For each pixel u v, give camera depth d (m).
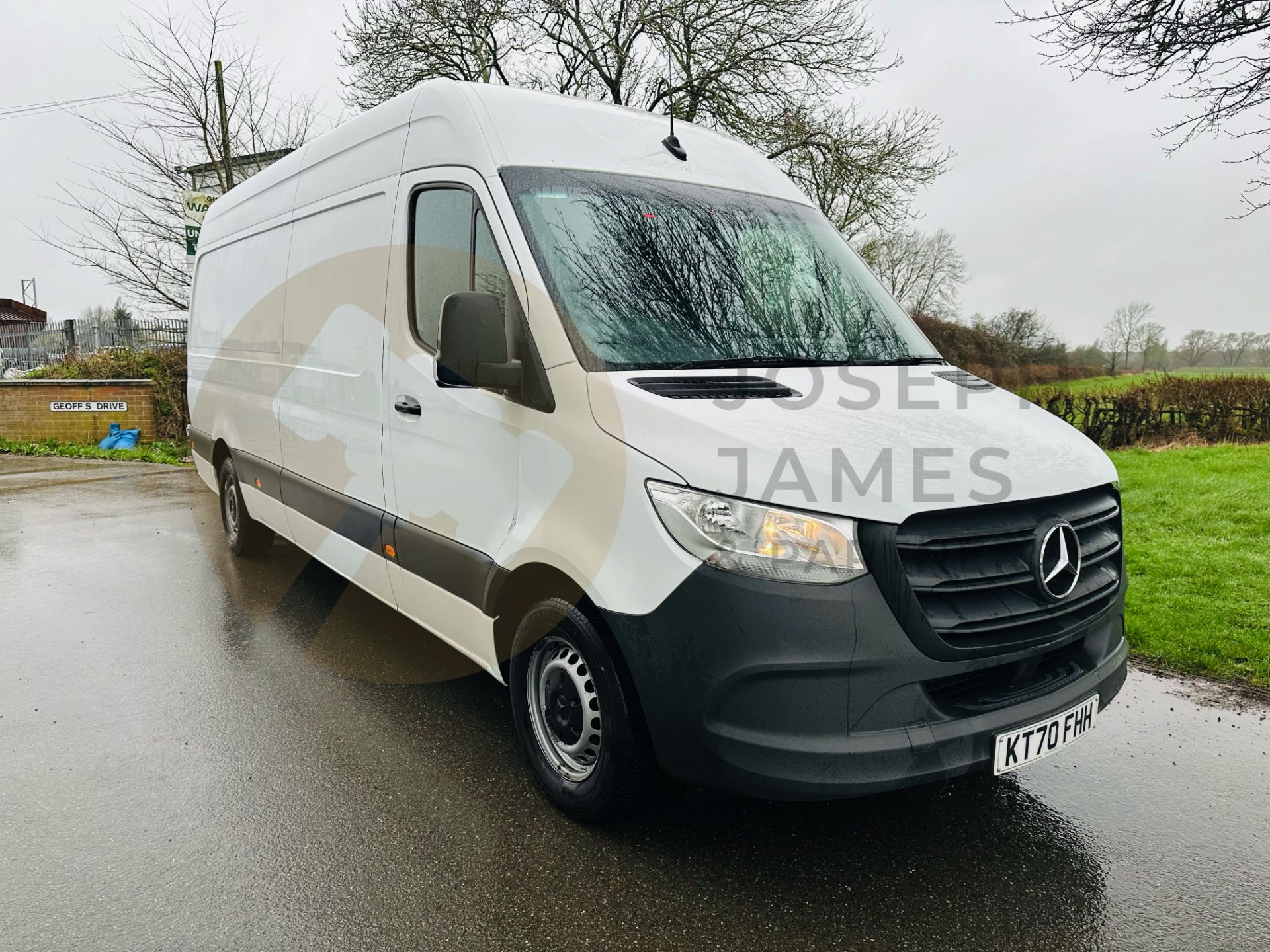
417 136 3.74
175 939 2.45
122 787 3.27
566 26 16.42
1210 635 4.91
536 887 2.70
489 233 3.20
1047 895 2.70
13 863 2.79
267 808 3.14
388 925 2.52
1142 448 13.22
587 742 2.97
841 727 2.40
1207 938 2.52
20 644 4.75
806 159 16.28
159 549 6.88
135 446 14.47
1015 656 2.60
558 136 3.50
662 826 3.05
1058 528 2.65
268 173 5.62
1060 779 3.44
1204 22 6.97
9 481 10.70
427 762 3.48
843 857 2.88
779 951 2.43
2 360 18.05
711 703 2.46
